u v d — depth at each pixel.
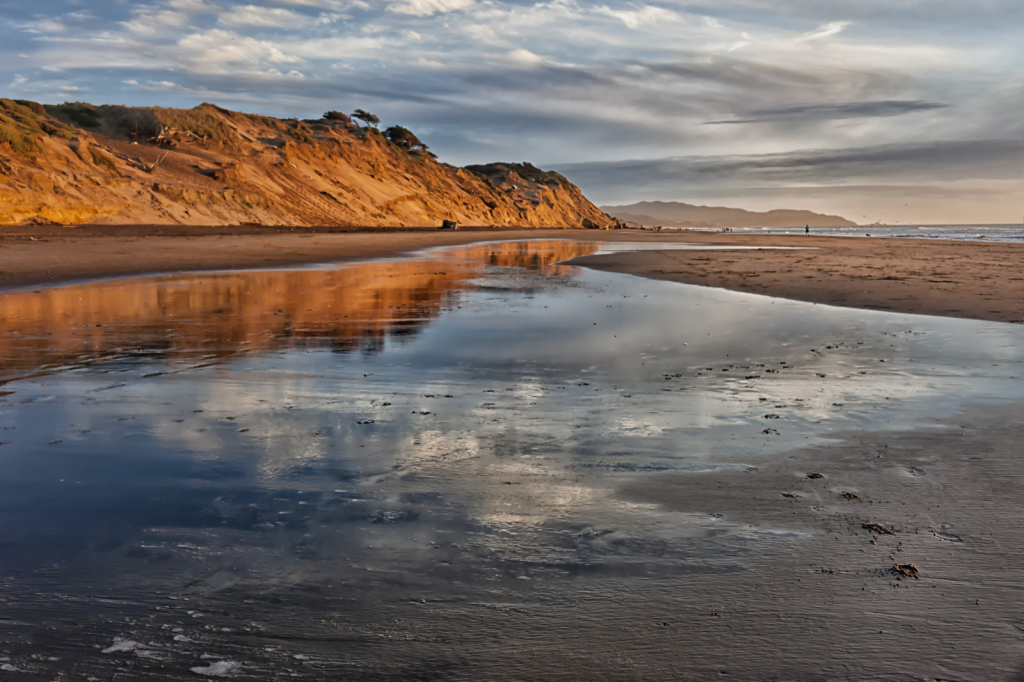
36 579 2.98
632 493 4.01
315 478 4.26
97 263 21.47
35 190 41.41
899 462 4.46
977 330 10.06
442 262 27.17
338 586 2.94
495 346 9.02
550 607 2.77
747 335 9.87
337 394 6.50
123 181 49.69
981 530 3.41
